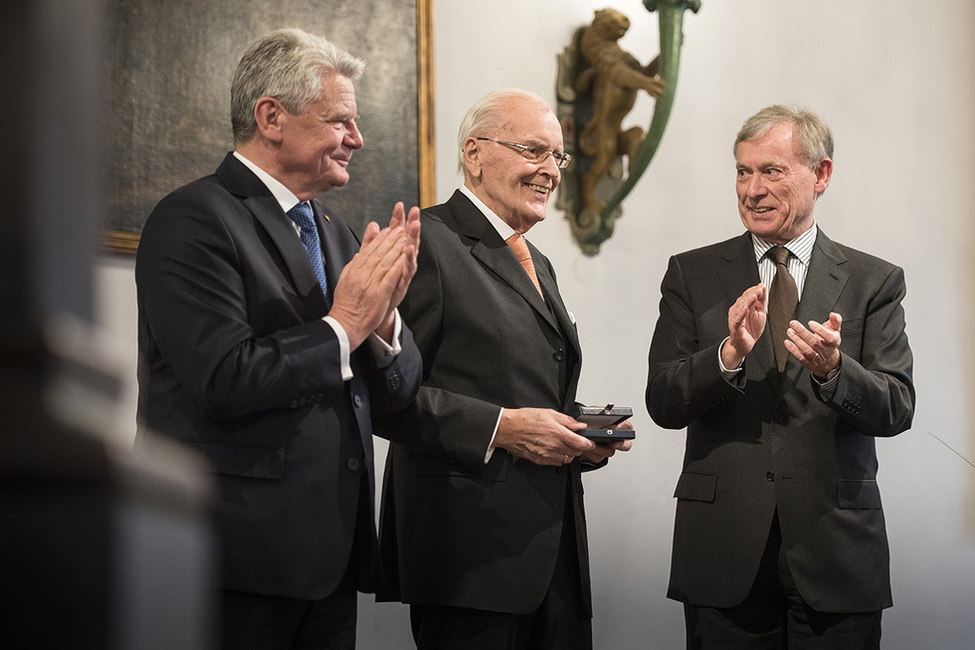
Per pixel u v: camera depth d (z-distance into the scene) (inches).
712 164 174.2
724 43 176.9
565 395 102.5
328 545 77.0
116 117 124.0
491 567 93.1
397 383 85.4
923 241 190.7
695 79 173.9
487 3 156.6
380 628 140.2
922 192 191.6
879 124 188.9
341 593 81.7
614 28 158.1
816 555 104.4
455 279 98.5
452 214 104.3
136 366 80.4
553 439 92.9
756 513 105.3
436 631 95.5
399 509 97.6
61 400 9.1
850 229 184.1
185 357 72.9
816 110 183.6
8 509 9.2
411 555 95.0
